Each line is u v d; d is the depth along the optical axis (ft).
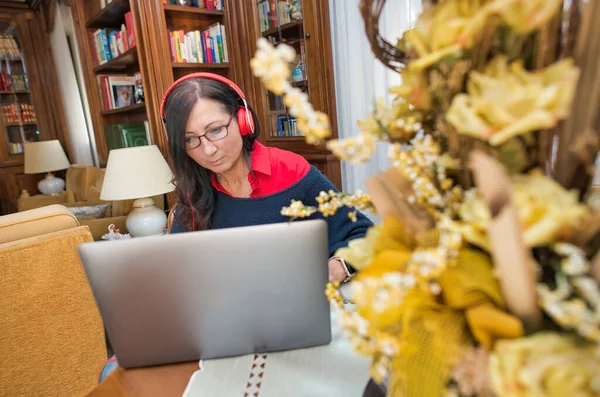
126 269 2.15
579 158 1.27
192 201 4.37
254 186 4.40
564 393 1.00
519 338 1.15
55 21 15.47
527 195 1.14
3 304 4.50
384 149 8.03
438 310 1.36
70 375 5.22
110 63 12.19
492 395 1.15
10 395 4.69
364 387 2.21
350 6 8.57
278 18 9.06
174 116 3.85
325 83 8.20
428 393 1.28
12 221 4.66
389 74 8.20
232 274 2.20
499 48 1.30
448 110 1.32
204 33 10.27
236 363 2.46
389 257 1.40
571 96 1.12
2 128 17.20
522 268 1.10
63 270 4.90
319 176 4.49
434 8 1.31
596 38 1.22
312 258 2.20
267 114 10.01
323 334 2.47
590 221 1.15
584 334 1.05
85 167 14.28
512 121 1.13
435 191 1.43
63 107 17.33
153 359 2.46
